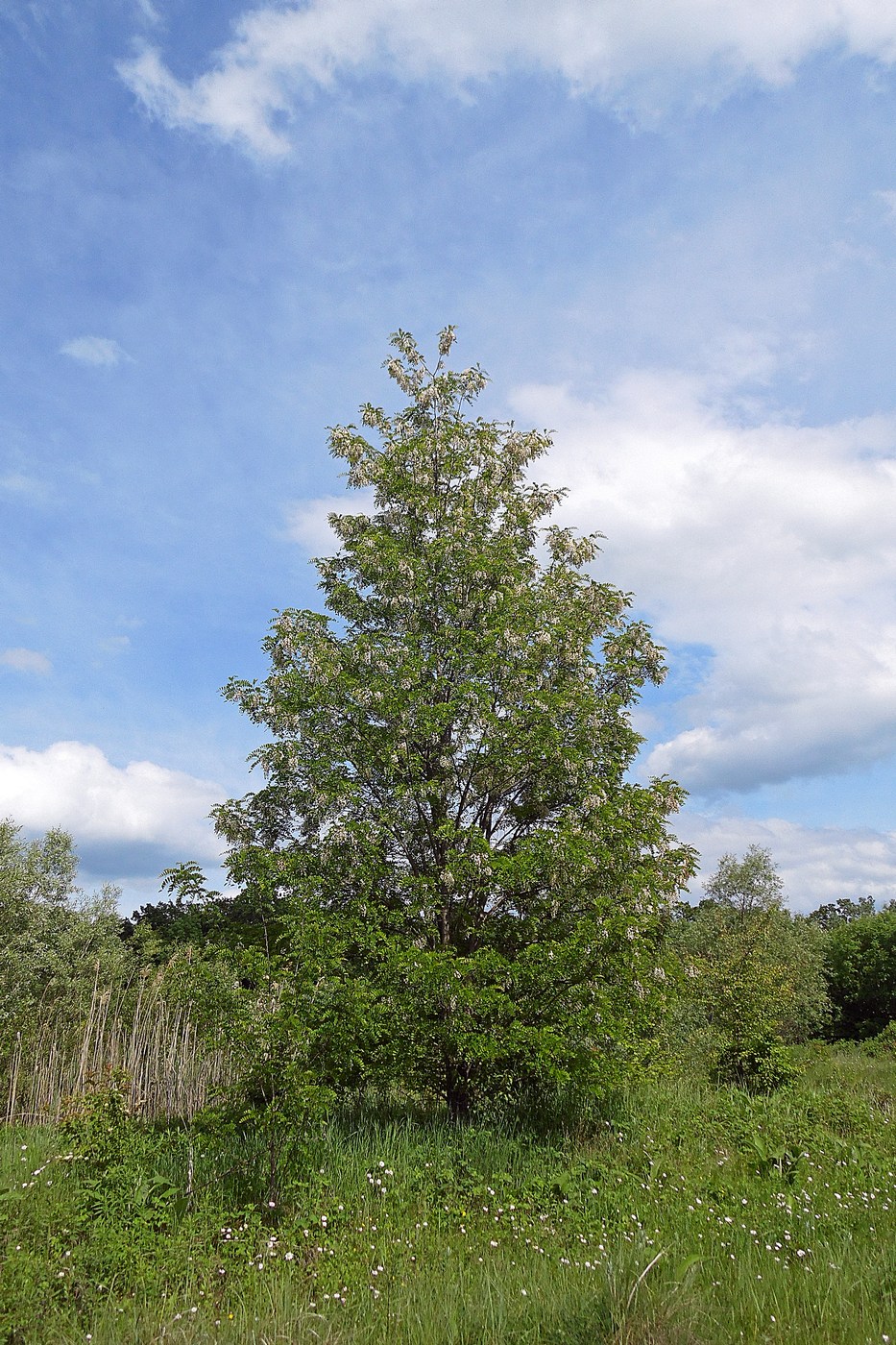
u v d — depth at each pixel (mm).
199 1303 5691
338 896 10836
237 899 10414
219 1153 8805
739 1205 7559
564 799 11562
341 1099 10578
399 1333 4996
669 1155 9516
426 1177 8508
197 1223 7109
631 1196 7922
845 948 46156
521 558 13055
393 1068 10133
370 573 12211
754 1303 5047
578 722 11539
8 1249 6359
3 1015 16203
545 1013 10023
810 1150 9773
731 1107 11938
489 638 11055
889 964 44188
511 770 11062
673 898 11258
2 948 20188
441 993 9633
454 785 11320
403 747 10891
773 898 39312
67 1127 8906
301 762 11000
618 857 10664
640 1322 4578
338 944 8914
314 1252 6660
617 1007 10352
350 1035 9086
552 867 10242
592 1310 4828
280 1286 5844
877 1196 7844
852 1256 5961
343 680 11078
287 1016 8102
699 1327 4637
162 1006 14586
